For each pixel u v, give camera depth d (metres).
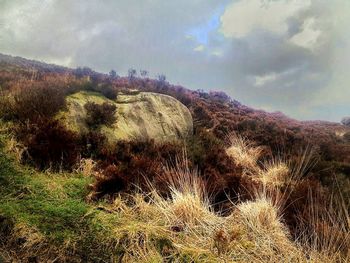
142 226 3.35
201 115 10.98
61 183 4.11
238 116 11.80
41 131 4.80
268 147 8.51
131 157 5.18
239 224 3.80
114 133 6.43
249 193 4.57
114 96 7.86
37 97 5.82
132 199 3.96
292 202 4.34
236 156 7.21
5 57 19.38
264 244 3.46
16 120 5.23
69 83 7.51
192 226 3.57
